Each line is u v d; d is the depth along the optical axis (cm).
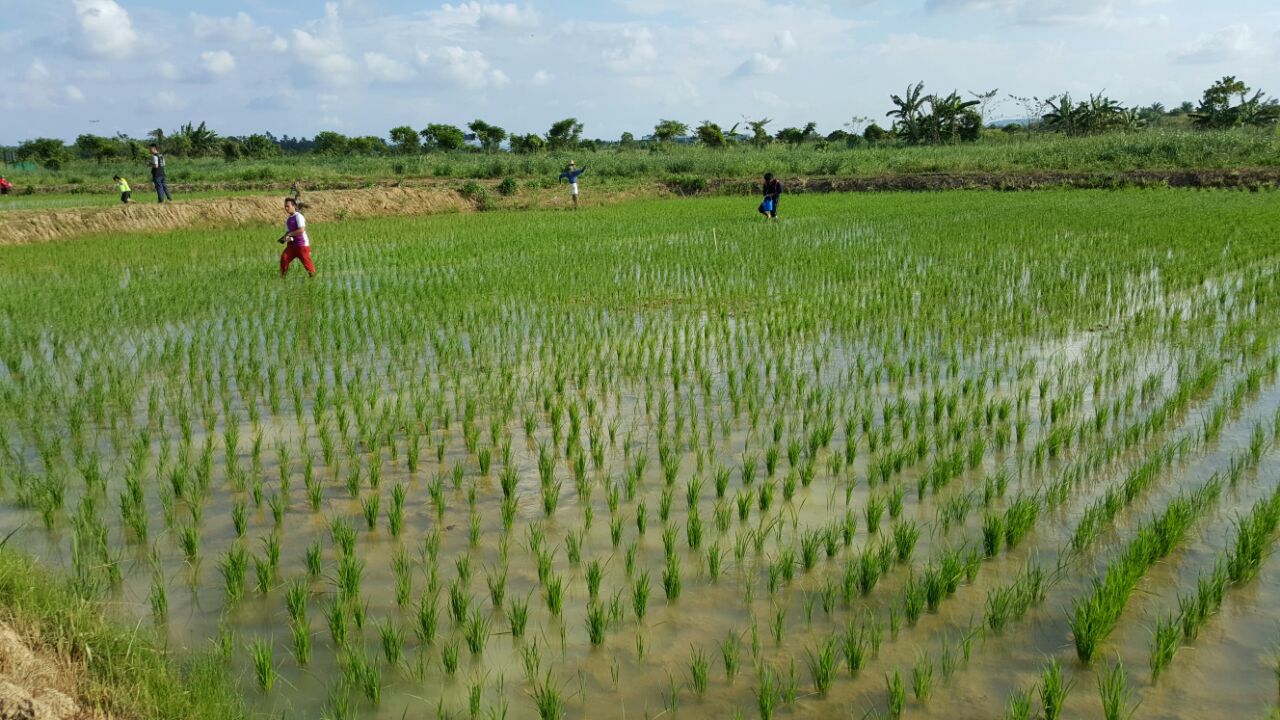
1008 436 641
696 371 837
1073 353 879
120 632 382
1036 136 5109
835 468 590
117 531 511
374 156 5447
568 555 481
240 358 891
